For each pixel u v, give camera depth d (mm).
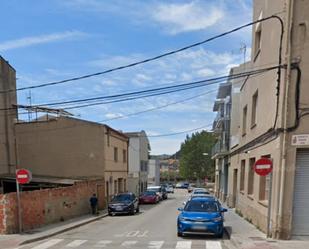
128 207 24812
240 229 15625
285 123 12273
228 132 35938
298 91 12227
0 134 26922
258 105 17125
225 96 37875
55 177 28844
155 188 45562
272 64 13969
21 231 15555
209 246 12047
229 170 32406
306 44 12234
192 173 89562
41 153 31547
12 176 25688
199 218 13953
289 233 12242
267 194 14750
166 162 126312
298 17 12297
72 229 17594
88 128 30984
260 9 17156
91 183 27000
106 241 13383
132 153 50938
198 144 88875
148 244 12508
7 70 27531
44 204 18391
